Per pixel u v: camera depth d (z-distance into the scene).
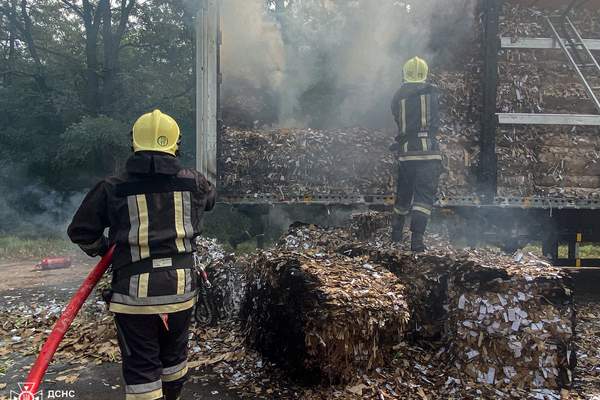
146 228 2.19
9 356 3.69
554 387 3.09
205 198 2.44
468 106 5.15
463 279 3.31
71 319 2.24
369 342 3.08
